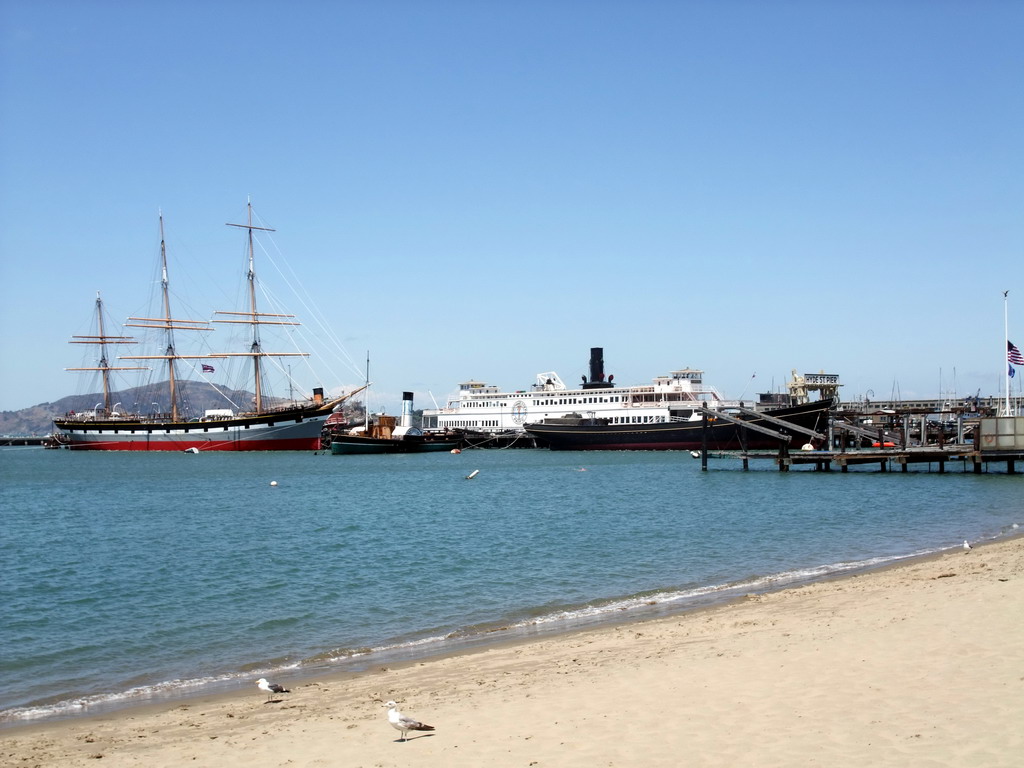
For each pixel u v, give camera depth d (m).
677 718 14.70
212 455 178.75
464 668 20.72
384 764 13.44
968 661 16.84
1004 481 76.25
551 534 51.00
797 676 16.83
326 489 92.31
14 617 30.44
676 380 170.75
